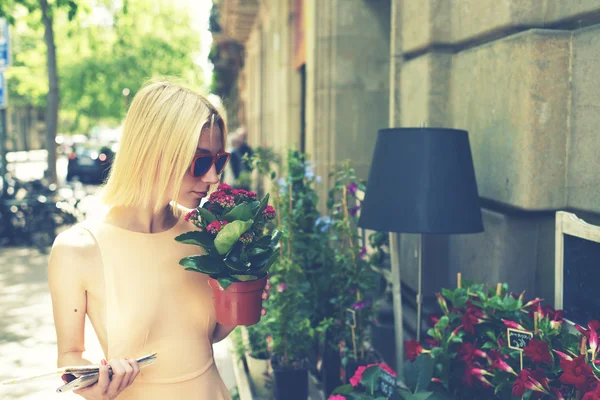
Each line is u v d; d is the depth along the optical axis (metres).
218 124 1.73
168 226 1.78
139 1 13.58
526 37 2.68
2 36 8.22
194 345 1.72
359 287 3.43
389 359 3.92
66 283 1.59
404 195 2.53
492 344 2.27
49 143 10.80
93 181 22.22
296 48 8.80
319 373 3.64
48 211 9.69
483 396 2.38
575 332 2.19
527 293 2.89
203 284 1.75
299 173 3.79
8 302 6.46
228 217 1.66
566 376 1.81
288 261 3.44
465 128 3.36
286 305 3.39
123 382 1.48
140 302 1.64
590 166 2.53
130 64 20.88
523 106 2.71
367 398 2.41
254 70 16.25
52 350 5.03
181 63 22.19
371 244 3.57
